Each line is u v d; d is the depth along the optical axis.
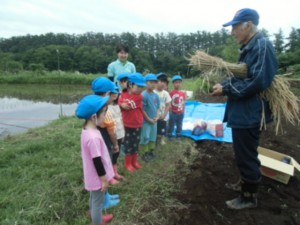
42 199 3.46
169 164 4.82
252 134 3.21
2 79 31.22
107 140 3.68
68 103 16.45
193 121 7.05
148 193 3.78
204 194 3.80
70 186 3.81
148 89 4.70
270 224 3.19
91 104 2.64
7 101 17.34
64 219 3.17
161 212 3.38
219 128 6.13
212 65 3.29
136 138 4.43
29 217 3.13
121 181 4.10
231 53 16.28
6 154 4.84
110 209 3.39
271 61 2.92
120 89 5.07
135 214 3.30
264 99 3.27
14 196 3.56
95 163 2.63
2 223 2.98
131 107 4.24
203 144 5.88
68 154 4.96
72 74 33.59
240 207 3.46
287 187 4.07
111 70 5.56
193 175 4.34
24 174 4.15
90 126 2.74
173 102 5.88
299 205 3.59
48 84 30.66
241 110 3.17
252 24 3.05
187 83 17.44
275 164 4.13
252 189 3.40
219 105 9.54
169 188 3.94
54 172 4.23
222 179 4.25
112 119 3.67
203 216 3.31
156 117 4.88
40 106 15.08
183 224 3.18
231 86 3.09
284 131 6.66
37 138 6.00
